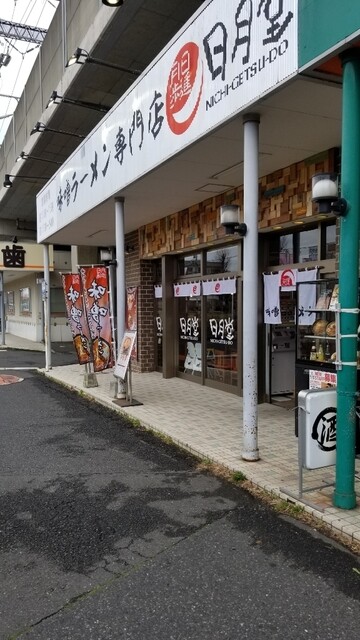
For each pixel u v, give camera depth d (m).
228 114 4.44
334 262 6.00
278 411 6.94
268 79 3.92
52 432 6.41
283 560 3.12
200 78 4.87
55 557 3.22
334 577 2.93
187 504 4.02
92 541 3.43
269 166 6.21
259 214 6.79
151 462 5.11
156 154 5.88
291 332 7.75
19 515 3.88
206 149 5.32
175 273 10.25
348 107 3.44
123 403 7.70
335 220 6.05
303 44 3.56
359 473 4.36
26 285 22.84
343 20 3.22
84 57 8.95
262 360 7.49
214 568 3.05
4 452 5.54
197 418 6.71
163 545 3.36
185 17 7.86
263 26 3.94
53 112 11.18
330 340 5.09
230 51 4.36
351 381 3.61
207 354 9.23
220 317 8.73
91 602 2.73
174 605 2.69
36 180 16.17
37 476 4.76
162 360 10.69
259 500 4.04
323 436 3.79
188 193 7.49
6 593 2.83
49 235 11.18
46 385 10.36
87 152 8.43
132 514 3.86
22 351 17.97
